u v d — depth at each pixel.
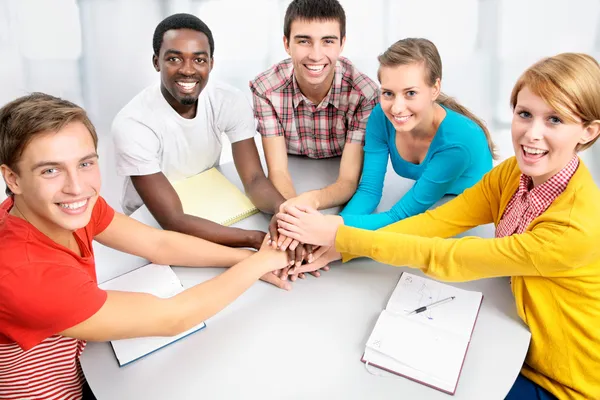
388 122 1.42
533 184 1.06
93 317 0.90
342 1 2.93
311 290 1.15
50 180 0.84
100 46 2.73
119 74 2.62
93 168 0.90
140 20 2.82
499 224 1.16
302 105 1.58
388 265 1.22
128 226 1.19
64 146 0.83
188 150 1.57
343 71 1.52
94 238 1.17
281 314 1.08
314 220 1.23
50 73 2.59
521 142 0.97
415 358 0.96
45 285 0.85
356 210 1.41
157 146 1.49
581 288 0.99
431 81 1.24
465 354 0.98
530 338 1.03
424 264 1.11
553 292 1.02
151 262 1.23
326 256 1.22
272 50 2.81
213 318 1.08
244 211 1.40
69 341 0.98
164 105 1.48
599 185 2.27
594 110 0.91
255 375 0.95
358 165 1.55
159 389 0.94
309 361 0.98
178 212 1.36
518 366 0.96
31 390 0.97
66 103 0.88
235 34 2.88
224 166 1.63
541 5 2.84
